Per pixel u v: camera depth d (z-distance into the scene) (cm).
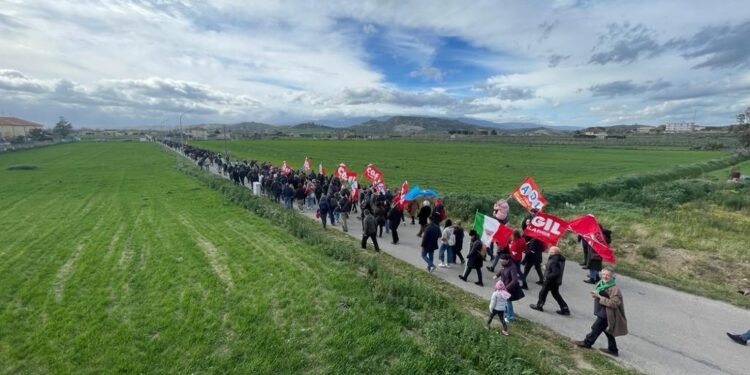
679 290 1216
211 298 1045
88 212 2291
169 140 12425
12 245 1569
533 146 10750
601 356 859
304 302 1028
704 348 892
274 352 809
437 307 1045
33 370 755
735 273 1322
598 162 6141
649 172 4166
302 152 8338
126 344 835
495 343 831
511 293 958
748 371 806
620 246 1623
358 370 767
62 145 10631
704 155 7281
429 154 7919
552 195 2717
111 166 5319
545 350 877
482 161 6375
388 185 3709
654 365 827
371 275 1249
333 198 2098
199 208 2392
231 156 7038
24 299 1047
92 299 1044
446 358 786
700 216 2141
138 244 1570
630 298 1161
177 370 754
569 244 1673
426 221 1852
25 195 2958
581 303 1133
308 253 1461
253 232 1788
